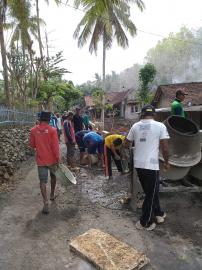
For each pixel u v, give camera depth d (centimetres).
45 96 2122
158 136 422
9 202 545
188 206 509
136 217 475
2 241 402
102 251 363
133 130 438
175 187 525
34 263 353
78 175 737
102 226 445
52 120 1173
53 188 550
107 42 2367
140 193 504
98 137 806
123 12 2214
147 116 434
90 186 640
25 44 1714
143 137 423
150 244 391
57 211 504
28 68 1764
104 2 754
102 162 826
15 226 446
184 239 402
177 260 356
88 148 811
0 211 502
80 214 491
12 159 844
